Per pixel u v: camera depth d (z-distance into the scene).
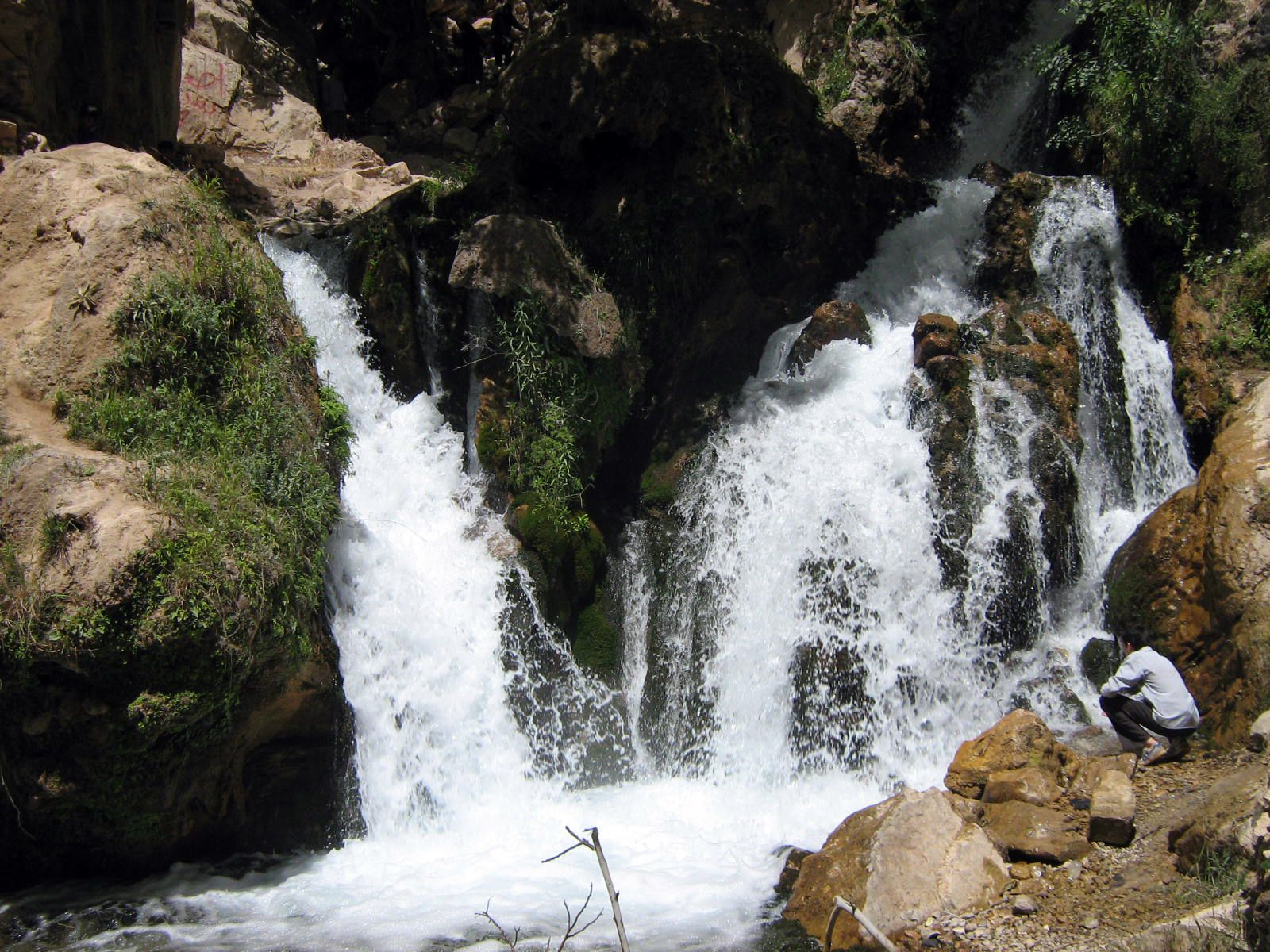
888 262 15.82
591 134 14.34
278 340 11.45
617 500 14.02
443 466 13.37
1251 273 13.81
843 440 13.16
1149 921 7.47
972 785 9.53
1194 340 13.89
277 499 10.44
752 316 14.80
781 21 19.95
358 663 11.12
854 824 9.06
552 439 13.17
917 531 12.42
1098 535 13.14
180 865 10.26
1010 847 8.71
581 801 11.70
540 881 9.66
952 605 12.20
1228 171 14.34
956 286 15.34
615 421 13.83
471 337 13.70
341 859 10.41
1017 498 12.61
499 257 13.20
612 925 8.74
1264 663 10.00
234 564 9.45
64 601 8.84
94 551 8.95
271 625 9.66
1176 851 8.10
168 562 9.09
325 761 10.81
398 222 14.09
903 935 8.03
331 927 8.94
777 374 14.55
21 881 10.02
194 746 9.59
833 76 18.41
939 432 13.00
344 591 11.36
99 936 8.90
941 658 12.02
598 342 13.32
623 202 14.37
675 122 14.46
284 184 18.39
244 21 20.41
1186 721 10.02
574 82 14.35
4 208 11.48
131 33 15.48
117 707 9.12
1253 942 6.41
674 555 13.34
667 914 8.91
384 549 11.94
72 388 10.39
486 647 11.95
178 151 16.73
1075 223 14.88
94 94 14.71
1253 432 11.32
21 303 10.95
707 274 14.67
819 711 11.86
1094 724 11.20
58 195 11.37
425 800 11.16
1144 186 14.86
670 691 12.71
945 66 18.52
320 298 13.57
